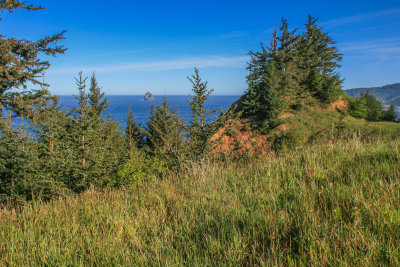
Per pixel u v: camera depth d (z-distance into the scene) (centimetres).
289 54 2984
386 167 379
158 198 429
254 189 403
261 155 684
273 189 385
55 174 652
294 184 388
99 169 699
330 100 2962
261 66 3006
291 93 2919
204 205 369
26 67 2108
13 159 572
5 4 1994
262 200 349
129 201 435
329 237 230
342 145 552
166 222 336
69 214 412
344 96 3108
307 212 272
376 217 251
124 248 271
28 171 598
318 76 3034
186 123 1087
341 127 2102
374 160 424
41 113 1819
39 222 383
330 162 459
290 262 205
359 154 478
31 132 680
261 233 265
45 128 719
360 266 195
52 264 258
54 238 321
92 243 291
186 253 254
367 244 212
